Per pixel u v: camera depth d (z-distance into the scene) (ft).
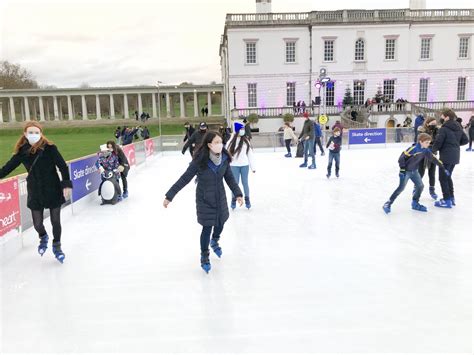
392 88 129.39
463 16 125.90
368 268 14.82
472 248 16.92
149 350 9.68
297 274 14.35
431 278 13.80
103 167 27.66
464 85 130.72
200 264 15.53
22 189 18.51
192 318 11.25
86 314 11.62
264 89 128.26
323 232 19.70
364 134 68.64
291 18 126.41
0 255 16.06
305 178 37.01
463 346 9.58
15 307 12.14
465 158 48.83
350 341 9.87
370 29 125.80
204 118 197.36
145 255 16.85
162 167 49.57
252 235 19.40
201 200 14.23
